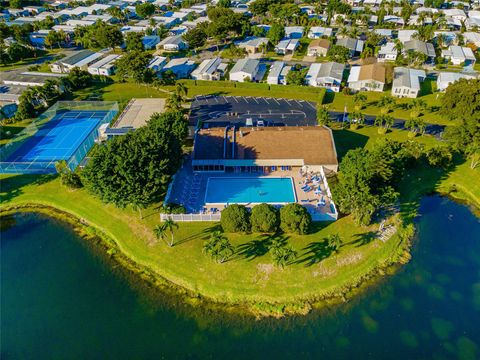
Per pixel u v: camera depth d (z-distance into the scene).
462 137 104.31
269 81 165.12
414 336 66.06
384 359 62.62
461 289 74.31
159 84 158.25
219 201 95.12
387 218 89.62
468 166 106.94
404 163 100.12
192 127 131.38
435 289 74.25
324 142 108.06
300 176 103.88
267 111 142.50
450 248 83.25
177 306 71.12
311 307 70.56
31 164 111.31
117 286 75.12
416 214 92.25
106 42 197.25
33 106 143.12
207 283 74.56
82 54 191.62
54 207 96.88
